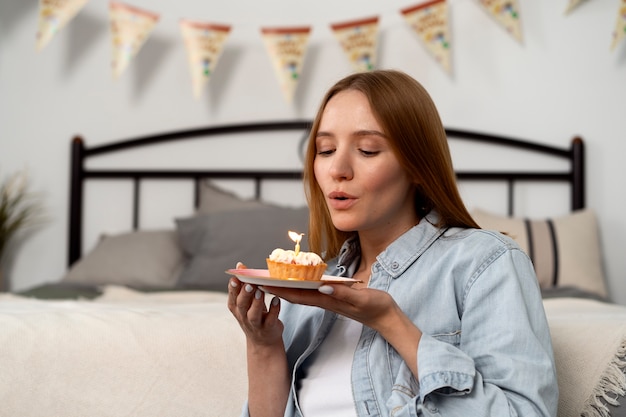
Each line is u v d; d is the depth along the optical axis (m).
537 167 3.08
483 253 0.89
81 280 2.79
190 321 1.30
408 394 0.84
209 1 3.29
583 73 3.07
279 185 3.21
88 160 3.29
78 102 3.31
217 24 3.20
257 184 3.20
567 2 3.09
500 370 0.82
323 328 0.96
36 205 3.30
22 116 3.33
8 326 1.24
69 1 3.08
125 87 3.29
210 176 3.21
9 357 1.21
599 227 3.03
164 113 3.28
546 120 3.09
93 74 3.31
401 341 0.83
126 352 1.23
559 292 2.53
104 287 2.63
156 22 3.18
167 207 3.25
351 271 1.06
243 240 2.65
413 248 0.95
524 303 0.85
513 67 3.11
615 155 3.04
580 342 1.18
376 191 0.93
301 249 2.61
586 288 2.67
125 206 3.27
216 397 1.23
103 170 3.26
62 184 3.30
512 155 3.09
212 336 1.27
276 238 2.63
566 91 3.08
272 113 3.24
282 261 0.87
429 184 0.95
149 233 2.96
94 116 3.30
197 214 2.96
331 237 1.10
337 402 0.90
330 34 3.22
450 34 3.15
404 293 0.92
